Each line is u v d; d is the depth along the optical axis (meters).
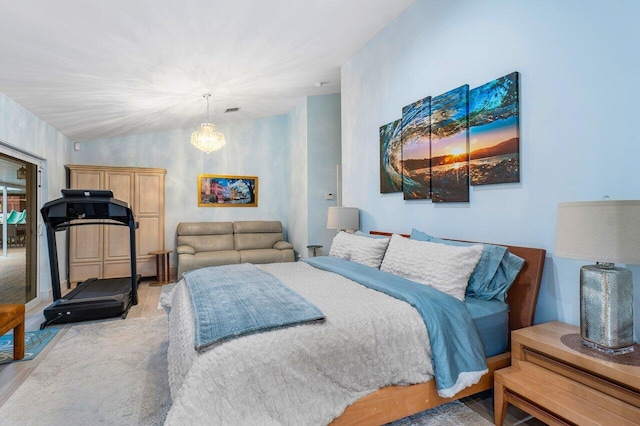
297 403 1.40
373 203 3.80
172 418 1.19
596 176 1.80
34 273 4.25
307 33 3.31
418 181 3.04
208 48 3.24
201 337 1.40
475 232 2.53
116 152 5.80
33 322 3.53
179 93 4.39
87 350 2.79
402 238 2.69
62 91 3.54
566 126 1.93
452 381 1.67
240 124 6.61
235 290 2.10
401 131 3.27
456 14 2.68
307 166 5.71
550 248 2.03
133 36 2.74
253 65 3.87
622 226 1.36
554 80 1.99
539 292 2.08
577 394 1.51
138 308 4.04
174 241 6.15
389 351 1.64
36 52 2.69
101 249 5.26
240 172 6.61
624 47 1.68
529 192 2.14
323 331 1.54
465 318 1.83
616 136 1.71
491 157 2.36
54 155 4.74
